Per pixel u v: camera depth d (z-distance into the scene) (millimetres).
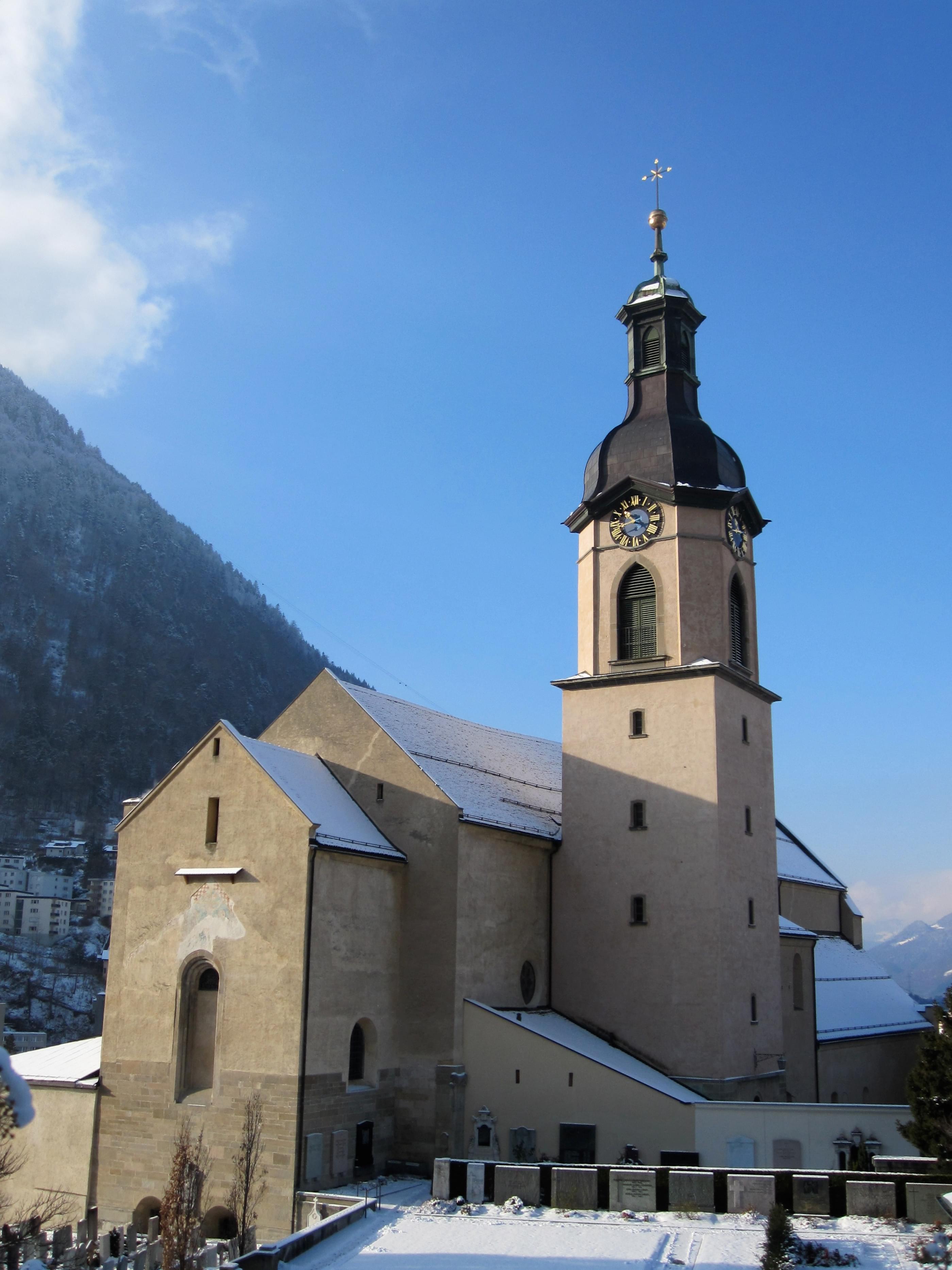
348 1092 44719
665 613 55625
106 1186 45000
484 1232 32906
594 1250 30719
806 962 64625
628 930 53562
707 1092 49875
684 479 56688
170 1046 45188
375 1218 35312
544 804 59656
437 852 49000
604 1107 44812
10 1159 40312
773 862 57281
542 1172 36344
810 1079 62906
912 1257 29469
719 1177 35000
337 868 45531
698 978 51344
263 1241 41375
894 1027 70625
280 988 43438
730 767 54344
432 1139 46344
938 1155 37812
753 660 58812
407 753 50781
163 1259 34094
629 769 55219
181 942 45906
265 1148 42375
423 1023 47625
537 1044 46156
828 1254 29312
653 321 60406
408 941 48750
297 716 54344
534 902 54375
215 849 46125
